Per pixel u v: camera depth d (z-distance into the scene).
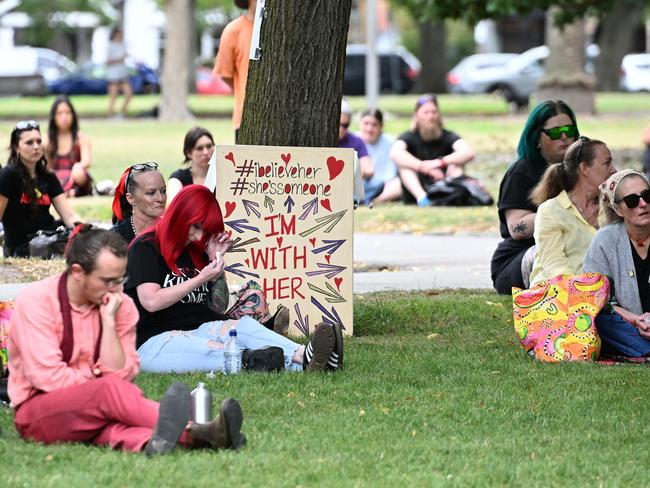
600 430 12.95
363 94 105.81
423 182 35.09
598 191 17.70
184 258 14.87
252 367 14.91
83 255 11.58
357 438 12.32
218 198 17.56
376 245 29.00
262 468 11.11
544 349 16.31
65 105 33.69
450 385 14.84
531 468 11.40
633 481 11.19
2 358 13.55
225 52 24.06
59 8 129.00
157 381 14.29
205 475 10.84
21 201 23.66
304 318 17.92
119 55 72.56
